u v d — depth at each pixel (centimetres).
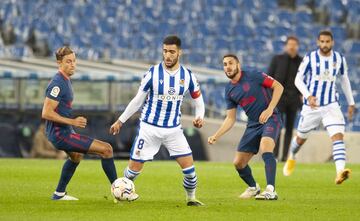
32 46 9525
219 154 7119
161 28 10225
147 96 3184
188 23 10362
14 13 9938
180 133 3122
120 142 7088
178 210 2978
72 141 3162
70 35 9819
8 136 7006
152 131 3114
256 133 3466
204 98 8388
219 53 9806
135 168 3172
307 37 10681
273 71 5809
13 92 7050
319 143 6919
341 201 3388
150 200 3347
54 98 3131
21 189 3706
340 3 11112
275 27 10600
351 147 6856
